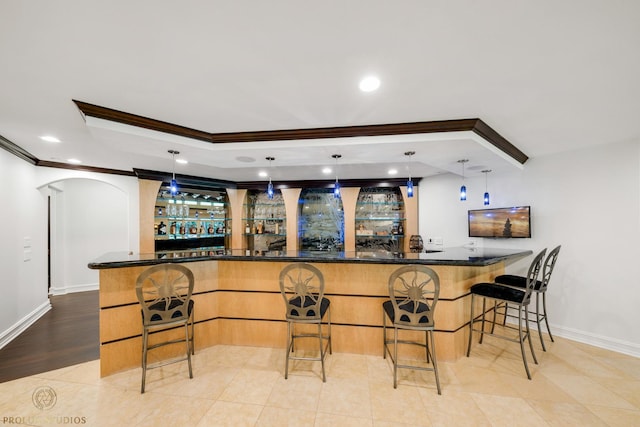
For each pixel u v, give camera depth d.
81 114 2.26
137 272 2.59
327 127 2.61
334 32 1.34
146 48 1.45
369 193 5.55
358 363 2.65
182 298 2.52
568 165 3.36
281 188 5.43
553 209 3.47
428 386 2.28
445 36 1.36
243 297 3.01
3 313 3.08
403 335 2.77
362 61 1.58
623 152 2.95
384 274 2.80
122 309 2.51
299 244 5.55
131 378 2.40
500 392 2.20
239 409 2.00
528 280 2.52
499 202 4.03
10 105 2.12
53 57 1.52
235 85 1.85
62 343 3.08
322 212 5.69
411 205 5.10
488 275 3.32
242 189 5.56
